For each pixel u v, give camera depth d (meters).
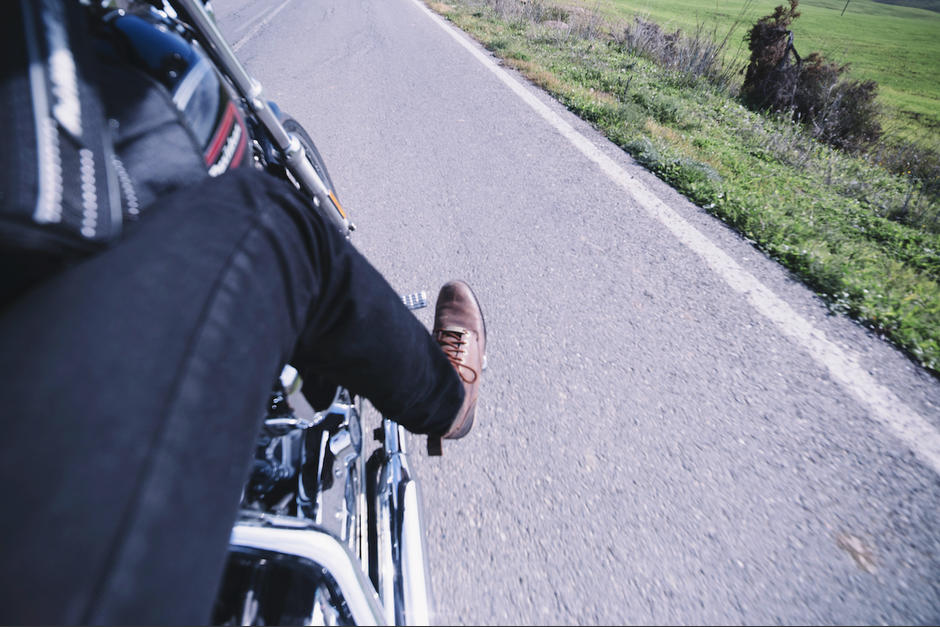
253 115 1.25
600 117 4.78
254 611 0.83
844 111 7.59
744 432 1.87
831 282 2.61
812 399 1.99
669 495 1.67
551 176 3.73
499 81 5.96
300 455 1.14
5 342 0.37
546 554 1.52
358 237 3.05
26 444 0.32
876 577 1.45
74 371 0.36
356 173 3.83
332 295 0.64
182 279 0.45
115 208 0.47
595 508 1.63
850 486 1.69
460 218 3.22
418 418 0.91
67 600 0.29
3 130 0.39
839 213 3.72
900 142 7.85
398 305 0.75
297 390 0.84
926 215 4.18
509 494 1.68
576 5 17.81
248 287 0.49
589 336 2.30
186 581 0.37
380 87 5.79
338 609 0.87
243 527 0.87
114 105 0.60
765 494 1.67
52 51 0.45
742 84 8.61
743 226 3.10
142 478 0.35
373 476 1.46
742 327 2.36
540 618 1.39
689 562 1.50
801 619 1.37
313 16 10.16
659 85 6.90
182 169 0.64
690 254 2.87
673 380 2.08
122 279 0.43
